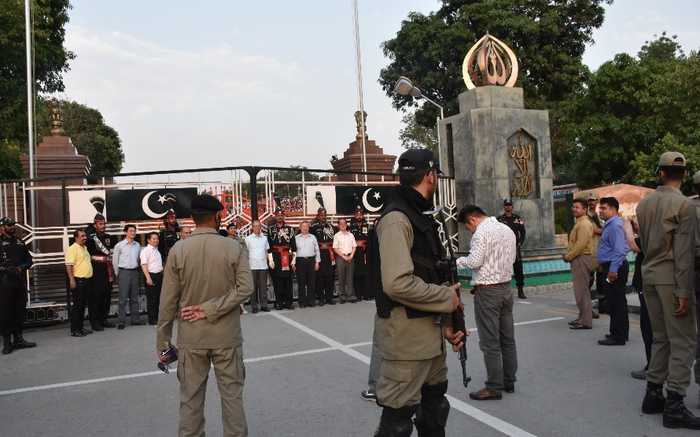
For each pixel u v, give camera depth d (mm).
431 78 28453
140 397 5523
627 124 25969
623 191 17719
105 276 9422
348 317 9594
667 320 4234
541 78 29312
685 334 4180
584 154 27812
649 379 4480
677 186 4355
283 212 11344
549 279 12219
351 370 6148
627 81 26312
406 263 2613
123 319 9500
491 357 4957
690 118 22438
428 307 2678
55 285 10719
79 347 8102
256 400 5203
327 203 12016
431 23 28844
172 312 3682
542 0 28406
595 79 26906
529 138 12773
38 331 9523
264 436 4301
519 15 27672
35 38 21750
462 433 4203
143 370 6594
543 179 12781
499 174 12242
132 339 8523
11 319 7895
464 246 12539
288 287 10781
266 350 7289
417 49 29094
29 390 5941
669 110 23906
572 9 29000
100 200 10547
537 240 12602
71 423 4824
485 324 4992
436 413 2957
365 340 7652
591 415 4512
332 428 4418
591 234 7859
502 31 27781
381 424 2793
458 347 3002
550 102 28750
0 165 22156
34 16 21125
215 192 11000
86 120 43250
